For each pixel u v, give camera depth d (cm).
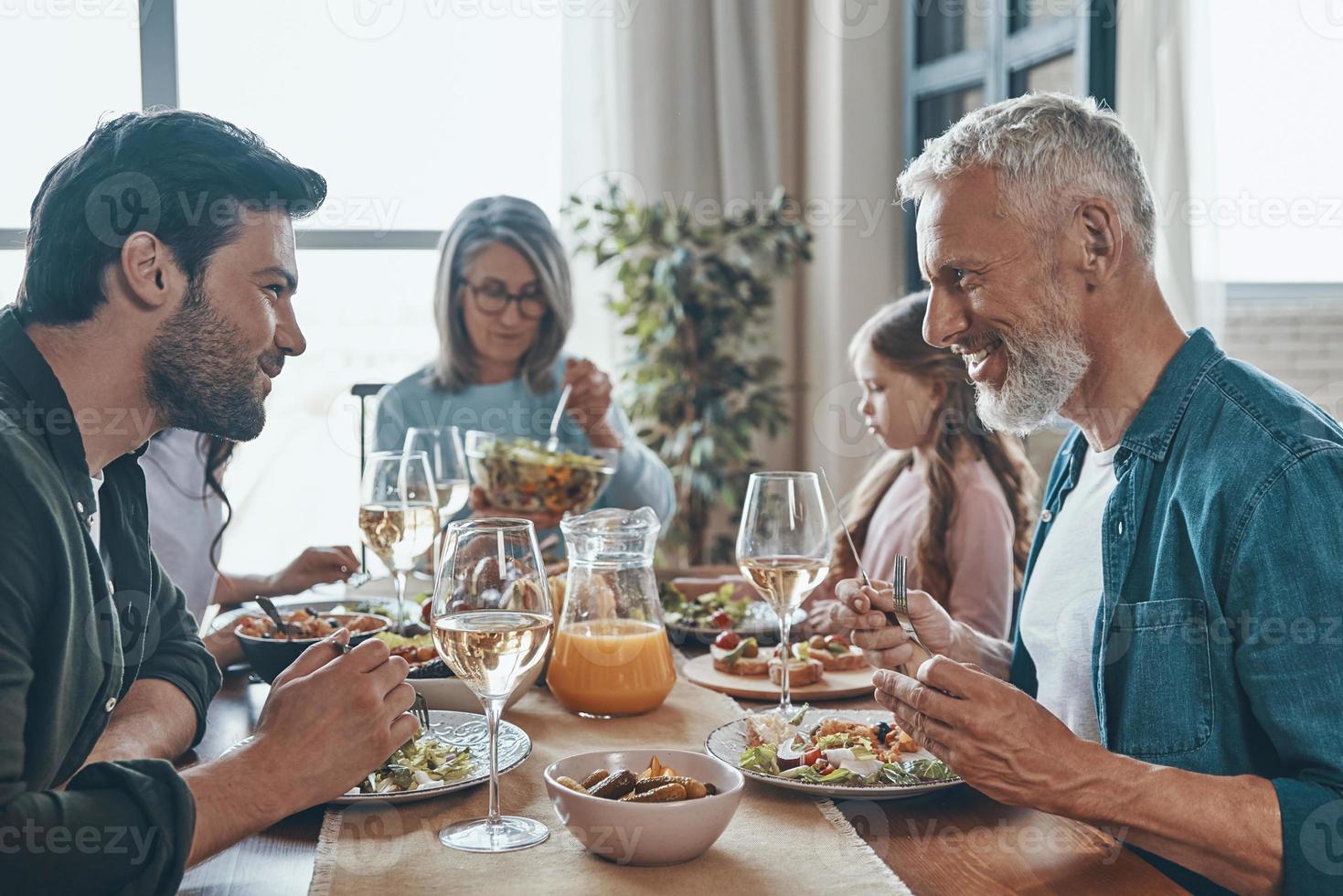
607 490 259
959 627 141
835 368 400
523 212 274
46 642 89
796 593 130
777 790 108
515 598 95
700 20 408
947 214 123
